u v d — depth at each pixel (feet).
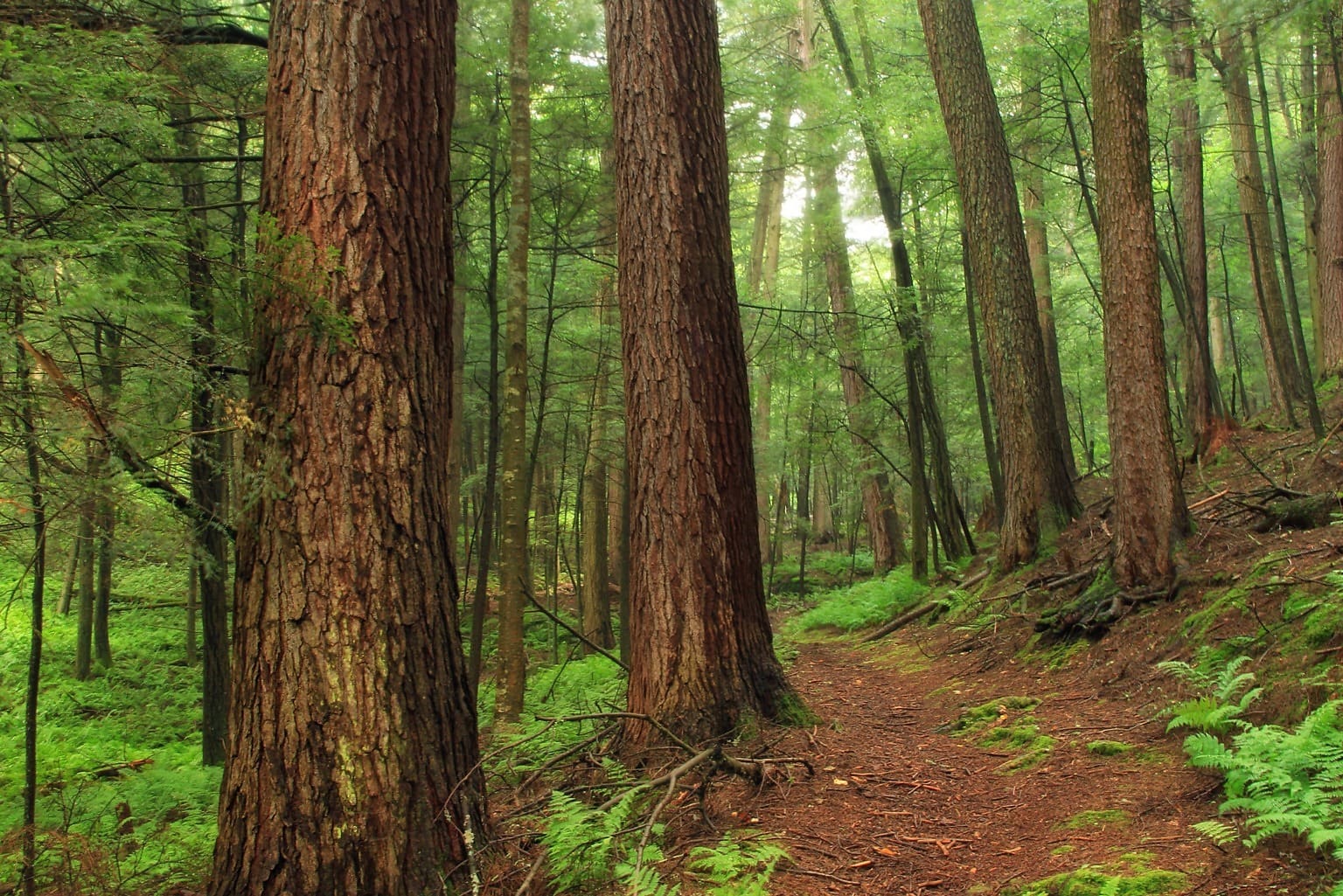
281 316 11.59
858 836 13.25
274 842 10.69
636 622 18.58
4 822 19.20
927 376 42.34
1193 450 38.50
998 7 39.11
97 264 11.60
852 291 54.39
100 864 14.15
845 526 96.17
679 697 17.70
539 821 14.10
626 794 12.94
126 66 12.43
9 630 46.96
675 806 14.70
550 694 27.76
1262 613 18.19
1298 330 32.58
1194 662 18.20
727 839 12.28
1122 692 19.12
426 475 12.05
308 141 11.84
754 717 17.80
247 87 20.85
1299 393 41.50
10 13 11.86
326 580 11.12
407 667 11.41
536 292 40.91
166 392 11.65
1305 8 23.39
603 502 44.62
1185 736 14.97
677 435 18.51
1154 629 21.35
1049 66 40.75
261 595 11.21
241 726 11.16
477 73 29.53
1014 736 17.83
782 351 38.63
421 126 12.57
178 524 11.34
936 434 42.65
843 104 38.45
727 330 19.12
